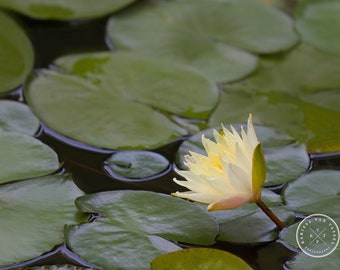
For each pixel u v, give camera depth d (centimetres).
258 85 347
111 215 316
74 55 349
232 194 312
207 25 360
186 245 314
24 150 326
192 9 363
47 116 335
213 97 342
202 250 309
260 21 362
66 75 344
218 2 366
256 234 316
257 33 360
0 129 330
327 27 362
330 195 321
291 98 344
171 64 349
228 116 338
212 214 318
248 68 351
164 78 345
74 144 331
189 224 316
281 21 363
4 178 321
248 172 312
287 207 320
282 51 356
